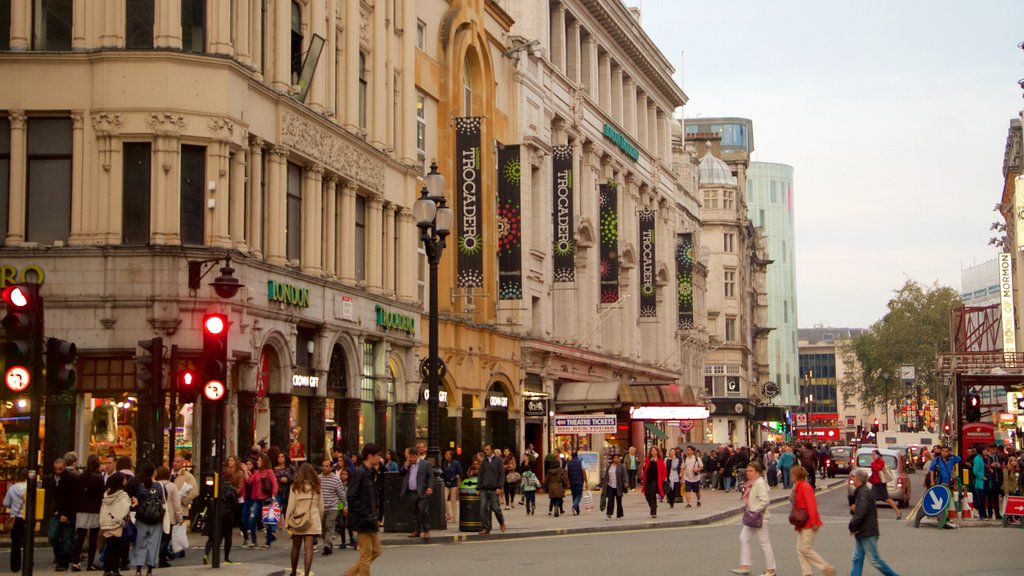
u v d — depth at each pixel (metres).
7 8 29.77
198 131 29.44
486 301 49.97
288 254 34.34
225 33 30.23
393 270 41.41
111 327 28.81
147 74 29.16
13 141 29.25
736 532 31.72
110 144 29.12
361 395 38.41
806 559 19.64
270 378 32.78
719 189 115.62
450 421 45.88
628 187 72.56
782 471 60.22
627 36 70.75
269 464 27.61
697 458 43.97
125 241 29.25
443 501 30.80
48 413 28.83
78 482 21.84
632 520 35.50
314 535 19.77
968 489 36.91
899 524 35.38
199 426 29.70
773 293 193.75
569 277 55.50
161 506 20.59
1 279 28.81
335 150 36.59
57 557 21.92
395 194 41.69
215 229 29.69
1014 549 26.20
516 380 52.75
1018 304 88.75
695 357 93.50
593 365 64.06
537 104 56.75
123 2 29.50
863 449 46.84
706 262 98.12
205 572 20.89
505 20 53.62
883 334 130.12
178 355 28.28
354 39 38.25
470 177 45.75
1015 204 79.50
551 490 37.91
